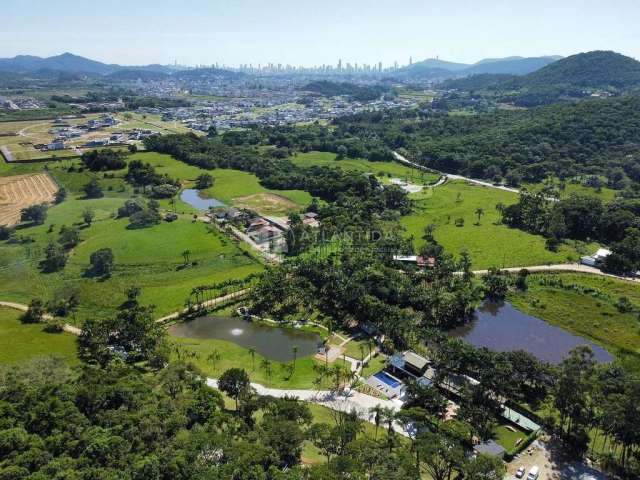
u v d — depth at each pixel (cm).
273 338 16688
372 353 15662
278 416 10950
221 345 16162
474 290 19075
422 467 10375
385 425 11988
